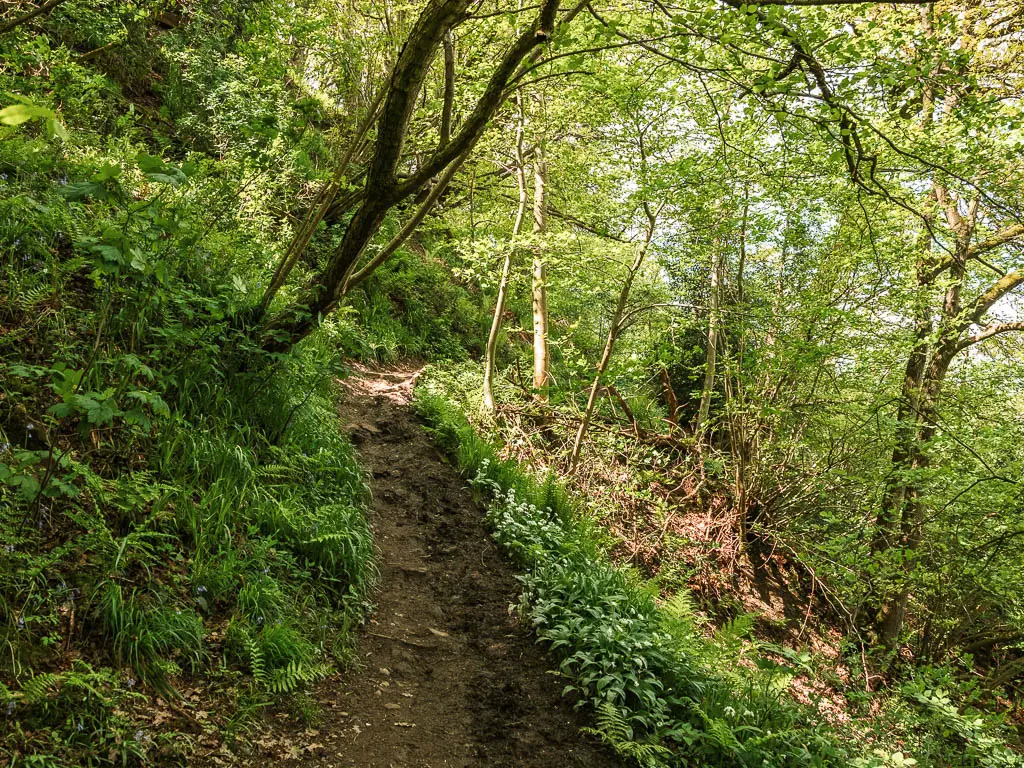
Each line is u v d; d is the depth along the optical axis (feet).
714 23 16.38
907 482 30.27
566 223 42.37
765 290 36.83
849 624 36.81
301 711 12.81
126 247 11.92
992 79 30.50
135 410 11.19
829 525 38.42
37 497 11.59
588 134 36.32
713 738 14.38
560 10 28.43
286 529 16.78
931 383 35.50
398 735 13.32
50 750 9.26
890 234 31.78
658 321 36.52
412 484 25.13
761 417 34.35
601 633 16.80
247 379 19.81
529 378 44.11
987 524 30.27
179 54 36.60
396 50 22.67
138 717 10.61
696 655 18.98
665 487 40.27
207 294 19.56
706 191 29.09
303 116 19.20
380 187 18.44
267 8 22.06
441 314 47.67
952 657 36.06
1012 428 31.09
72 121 25.03
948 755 20.26
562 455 35.81
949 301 35.24
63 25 30.48
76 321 16.17
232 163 22.13
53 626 10.83
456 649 16.89
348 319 35.78
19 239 16.84
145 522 12.78
